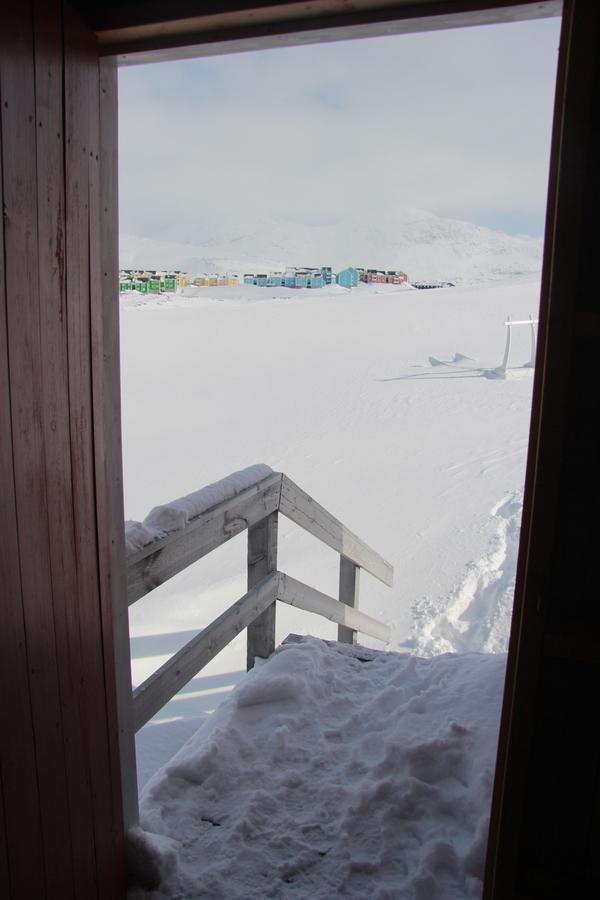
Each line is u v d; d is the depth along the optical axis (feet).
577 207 3.76
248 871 6.16
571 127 3.68
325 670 9.75
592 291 3.98
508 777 4.50
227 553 22.97
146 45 4.96
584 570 4.36
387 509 27.30
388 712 8.65
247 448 38.47
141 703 6.44
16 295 4.10
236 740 7.73
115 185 5.43
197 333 102.17
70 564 4.90
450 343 82.99
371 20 4.48
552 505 4.11
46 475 4.54
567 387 3.96
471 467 32.30
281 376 63.46
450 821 6.67
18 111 4.00
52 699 4.70
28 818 4.46
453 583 20.21
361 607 19.27
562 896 4.55
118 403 5.70
